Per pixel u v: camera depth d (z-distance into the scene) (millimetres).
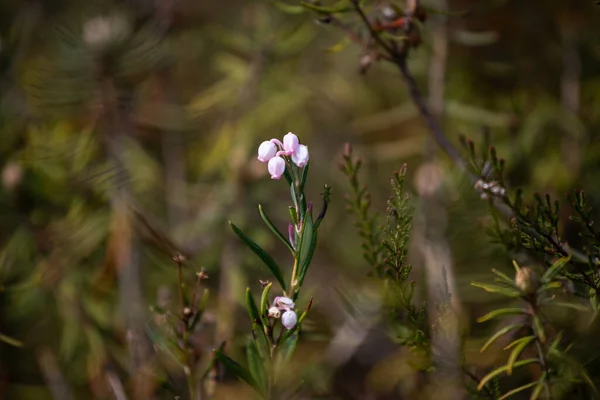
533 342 576
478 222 705
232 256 784
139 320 731
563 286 592
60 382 746
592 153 779
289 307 549
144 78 872
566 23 837
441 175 760
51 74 793
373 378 735
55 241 759
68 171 766
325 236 862
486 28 856
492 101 862
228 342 713
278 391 610
